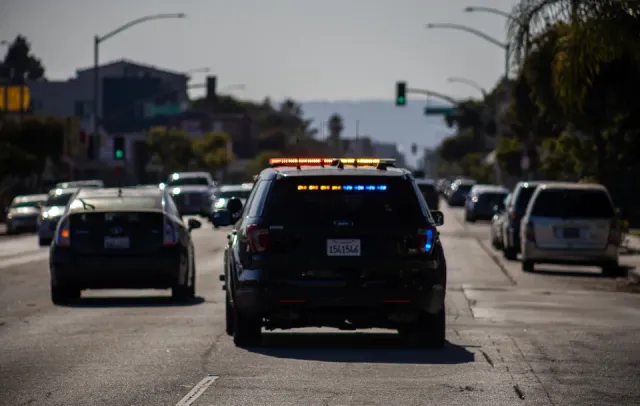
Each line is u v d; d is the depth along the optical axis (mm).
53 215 97000
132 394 25156
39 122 186125
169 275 46531
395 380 27156
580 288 58500
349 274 31500
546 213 67562
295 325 32844
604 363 30500
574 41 58719
